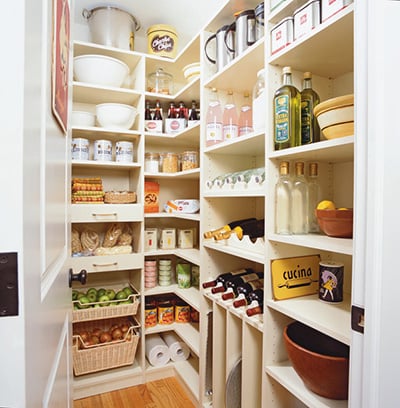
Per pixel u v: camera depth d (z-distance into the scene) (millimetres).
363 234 617
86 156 1746
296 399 1099
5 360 324
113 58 1720
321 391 842
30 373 362
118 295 1867
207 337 1538
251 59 1185
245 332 1177
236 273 1489
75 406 1658
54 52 533
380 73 584
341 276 997
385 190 582
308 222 1078
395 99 567
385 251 584
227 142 1310
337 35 832
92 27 1765
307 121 993
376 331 596
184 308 2021
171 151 2219
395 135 570
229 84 1461
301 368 867
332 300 993
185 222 2252
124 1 1715
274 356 1055
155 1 1712
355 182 634
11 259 324
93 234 1845
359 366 631
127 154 1825
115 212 1755
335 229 874
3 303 323
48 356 505
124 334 1868
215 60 1468
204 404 1527
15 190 325
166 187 2174
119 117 1757
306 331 1060
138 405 1674
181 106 1965
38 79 411
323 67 1050
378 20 586
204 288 1464
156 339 2025
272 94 1033
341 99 775
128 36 1817
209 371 1542
